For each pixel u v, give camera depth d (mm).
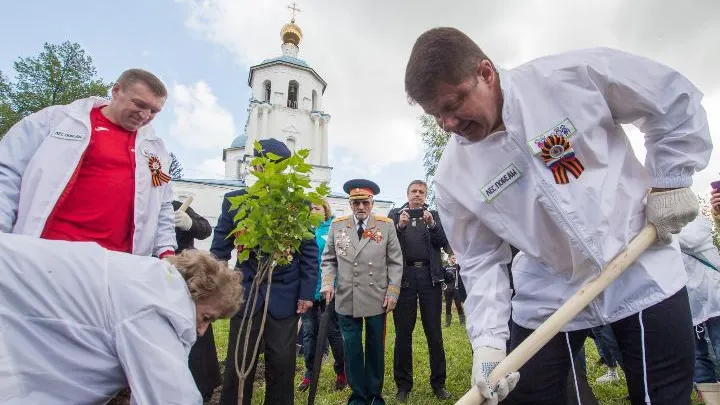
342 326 3705
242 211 2338
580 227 1422
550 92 1464
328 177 30219
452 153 1744
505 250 1837
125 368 1404
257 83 31406
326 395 3982
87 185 2334
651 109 1449
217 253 3072
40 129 2326
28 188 2180
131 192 2514
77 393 1431
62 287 1413
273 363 2826
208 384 3236
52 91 23438
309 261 3062
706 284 3273
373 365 3623
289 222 2297
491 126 1510
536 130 1457
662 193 1469
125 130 2564
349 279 3695
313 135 30859
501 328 1657
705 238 3303
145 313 1434
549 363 1644
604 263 1436
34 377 1364
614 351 3135
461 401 1330
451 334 7438
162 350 1416
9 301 1383
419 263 3934
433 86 1330
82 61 24578
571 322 1619
